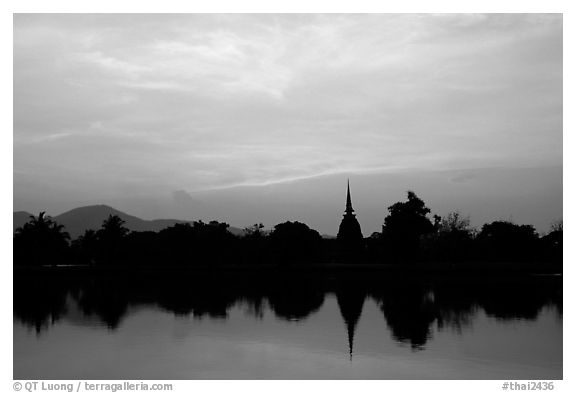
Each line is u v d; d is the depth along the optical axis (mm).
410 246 97625
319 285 62656
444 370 19016
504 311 35188
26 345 23969
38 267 94062
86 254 113875
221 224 110188
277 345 23719
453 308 37312
